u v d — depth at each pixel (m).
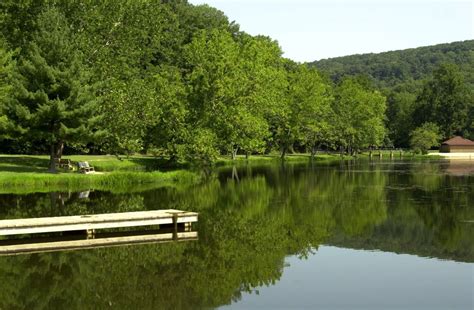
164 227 22.77
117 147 49.19
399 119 134.88
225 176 50.28
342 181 45.03
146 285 14.57
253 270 16.19
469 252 18.69
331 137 93.25
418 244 20.00
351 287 14.55
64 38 43.25
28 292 13.95
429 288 14.45
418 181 44.97
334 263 17.12
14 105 41.06
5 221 20.30
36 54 41.59
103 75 47.66
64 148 65.69
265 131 60.78
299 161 80.56
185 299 13.48
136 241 20.05
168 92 50.31
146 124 47.88
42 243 19.47
